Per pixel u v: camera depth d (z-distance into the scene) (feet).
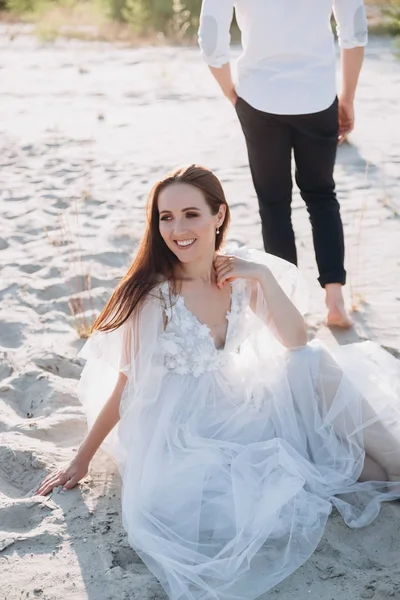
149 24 57.16
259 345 11.21
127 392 10.47
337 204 15.49
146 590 8.86
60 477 10.75
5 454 11.36
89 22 61.05
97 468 11.16
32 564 9.34
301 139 14.87
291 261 15.52
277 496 9.66
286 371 10.87
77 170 25.46
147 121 31.53
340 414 10.63
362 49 15.46
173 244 10.40
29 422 12.20
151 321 10.47
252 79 14.69
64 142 28.76
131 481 10.07
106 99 35.68
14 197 23.06
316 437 10.84
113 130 30.27
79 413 12.51
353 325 15.40
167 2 56.95
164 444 10.34
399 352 14.25
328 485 10.34
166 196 10.34
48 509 10.25
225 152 26.94
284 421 10.74
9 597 8.86
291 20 14.15
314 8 14.16
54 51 49.80
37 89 38.19
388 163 25.09
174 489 9.96
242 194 22.68
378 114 31.22
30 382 13.39
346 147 26.96
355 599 8.69
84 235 20.12
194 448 10.32
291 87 14.46
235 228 20.25
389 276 17.39
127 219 21.12
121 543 9.65
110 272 17.99
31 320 15.85
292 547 9.42
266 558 9.32
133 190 23.49
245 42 14.70
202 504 9.96
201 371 10.65
